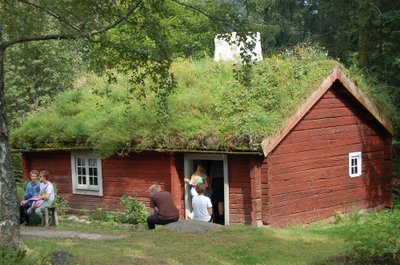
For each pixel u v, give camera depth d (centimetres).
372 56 2075
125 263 823
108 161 1622
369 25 1959
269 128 1295
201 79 1589
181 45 1112
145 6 1035
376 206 1664
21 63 2283
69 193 1725
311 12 2725
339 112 1559
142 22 1041
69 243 966
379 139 1684
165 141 1427
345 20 2500
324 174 1505
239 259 898
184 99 1473
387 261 848
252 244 996
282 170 1382
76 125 1606
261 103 1376
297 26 2803
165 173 1495
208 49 2070
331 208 1522
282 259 902
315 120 1487
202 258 891
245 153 1311
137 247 952
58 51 2381
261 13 2841
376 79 1862
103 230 1343
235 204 1391
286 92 1386
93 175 1675
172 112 1465
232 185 1396
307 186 1452
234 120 1343
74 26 962
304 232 1145
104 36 988
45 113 1780
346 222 1437
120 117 1528
